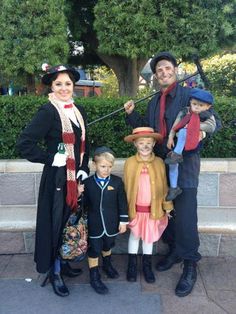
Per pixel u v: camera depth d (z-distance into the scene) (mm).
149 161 2916
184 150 2613
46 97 3879
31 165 3492
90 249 2889
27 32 4059
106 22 4141
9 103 3711
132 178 2932
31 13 4051
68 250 2707
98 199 2844
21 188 3545
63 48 4215
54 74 2619
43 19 4059
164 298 2777
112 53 4387
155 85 5055
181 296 2789
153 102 2957
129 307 2670
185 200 2807
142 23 3990
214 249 3324
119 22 4070
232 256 3326
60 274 2900
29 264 3270
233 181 3449
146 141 2826
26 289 2908
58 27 4133
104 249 2994
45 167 2730
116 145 3785
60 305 2699
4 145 3797
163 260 3213
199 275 3078
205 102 2500
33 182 3527
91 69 7188
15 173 3520
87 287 2936
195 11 4035
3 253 3424
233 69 8242
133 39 4117
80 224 2752
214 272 3125
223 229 3258
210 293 2834
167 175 2906
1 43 4070
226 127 3705
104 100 3812
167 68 2742
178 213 2840
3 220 3389
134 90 5648
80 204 2771
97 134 3764
